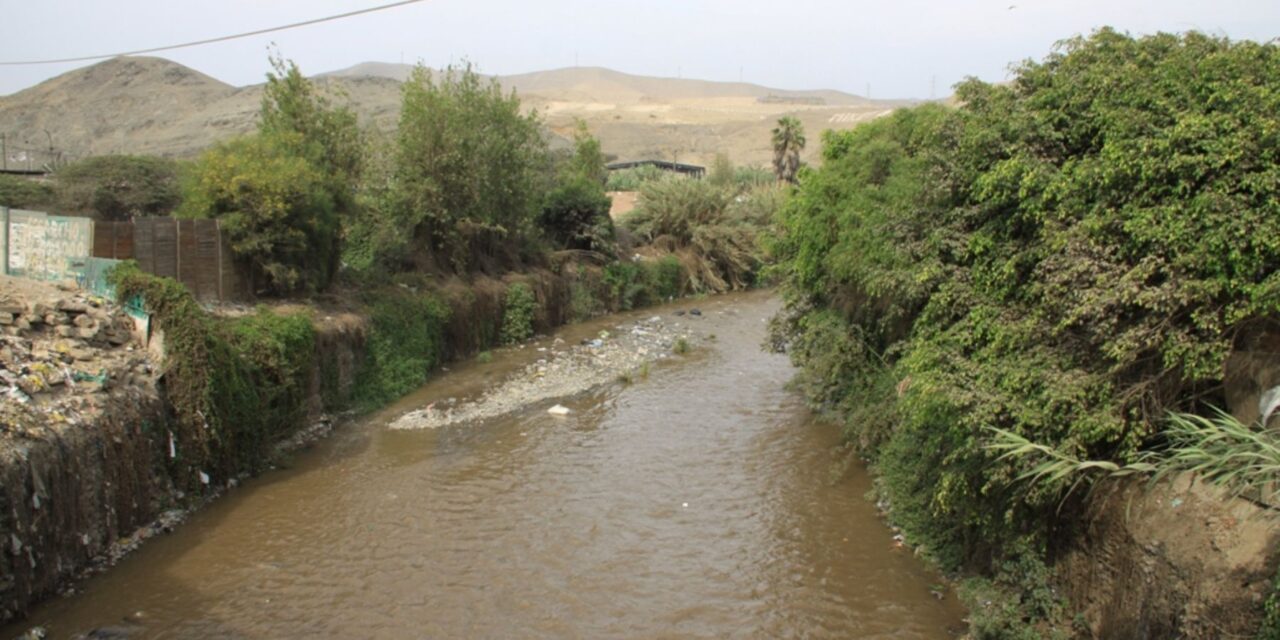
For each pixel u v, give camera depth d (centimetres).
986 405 947
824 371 1780
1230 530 760
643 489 1573
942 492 1071
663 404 2180
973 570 1170
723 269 4584
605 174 5816
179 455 1422
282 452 1727
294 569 1235
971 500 1079
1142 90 957
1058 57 1167
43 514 1093
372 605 1135
